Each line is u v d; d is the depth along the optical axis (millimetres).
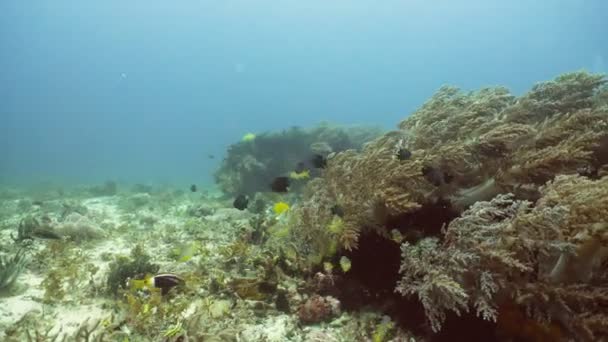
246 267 6027
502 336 3514
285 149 17078
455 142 4855
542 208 3439
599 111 4637
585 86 6023
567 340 3105
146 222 11188
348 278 5035
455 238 3842
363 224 4738
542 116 5637
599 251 3205
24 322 4488
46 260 6785
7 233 9438
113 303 5039
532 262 3486
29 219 8961
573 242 3209
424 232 4609
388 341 4020
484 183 4633
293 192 14156
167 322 4312
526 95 6039
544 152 4262
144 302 4680
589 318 3029
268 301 4934
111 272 5801
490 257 3465
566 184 3520
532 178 4473
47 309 4895
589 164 4598
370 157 5066
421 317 4270
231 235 8828
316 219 5191
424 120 6293
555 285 3271
